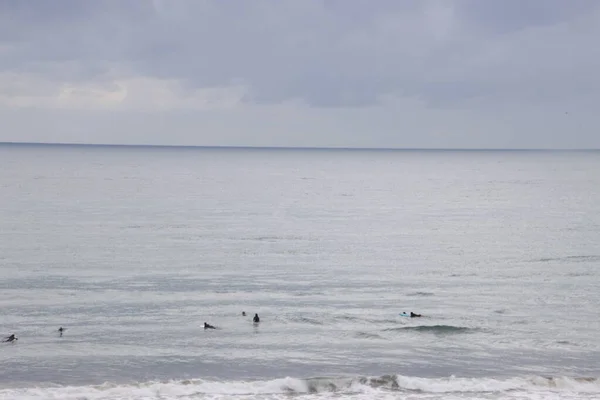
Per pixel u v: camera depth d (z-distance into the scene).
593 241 97.31
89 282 67.81
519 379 40.50
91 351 46.75
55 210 130.50
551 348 47.88
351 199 168.38
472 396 38.03
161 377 41.97
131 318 55.12
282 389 38.94
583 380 40.22
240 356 46.16
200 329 52.31
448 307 59.53
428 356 46.28
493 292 65.31
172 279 70.00
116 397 37.34
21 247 87.50
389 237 102.00
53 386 39.97
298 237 100.69
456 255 86.00
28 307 58.06
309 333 51.53
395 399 37.53
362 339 50.09
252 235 101.88
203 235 100.94
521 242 96.75
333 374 42.81
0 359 44.72
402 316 56.28
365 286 67.94
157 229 106.44
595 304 60.44
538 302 61.22
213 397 37.53
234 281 69.62
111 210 132.62
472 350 47.47
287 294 64.19
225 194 177.75
